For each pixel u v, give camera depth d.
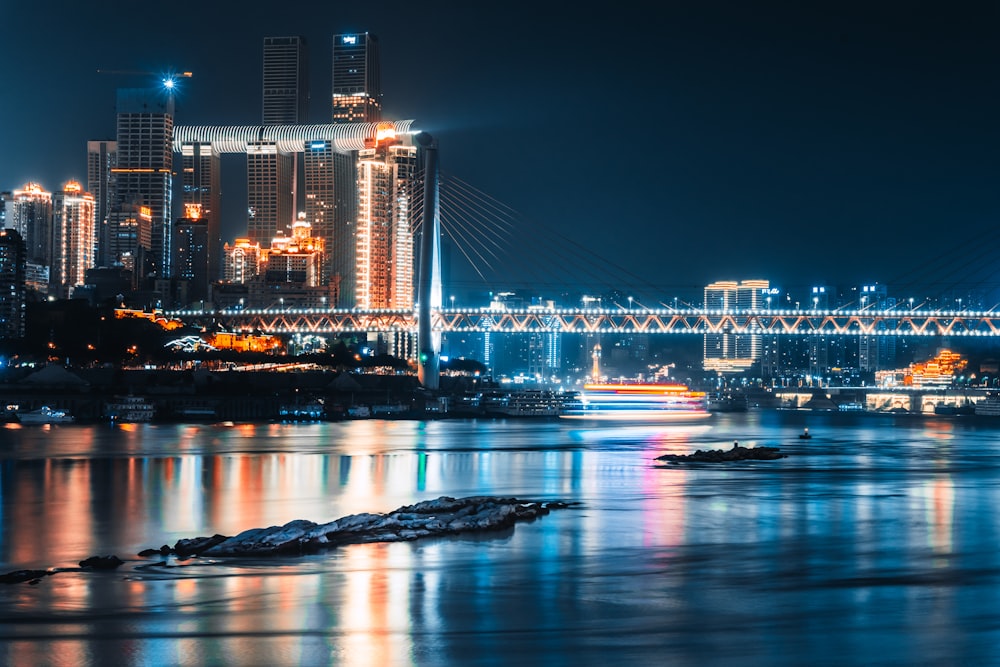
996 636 85.38
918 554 120.88
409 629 87.50
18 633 86.31
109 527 141.75
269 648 82.25
